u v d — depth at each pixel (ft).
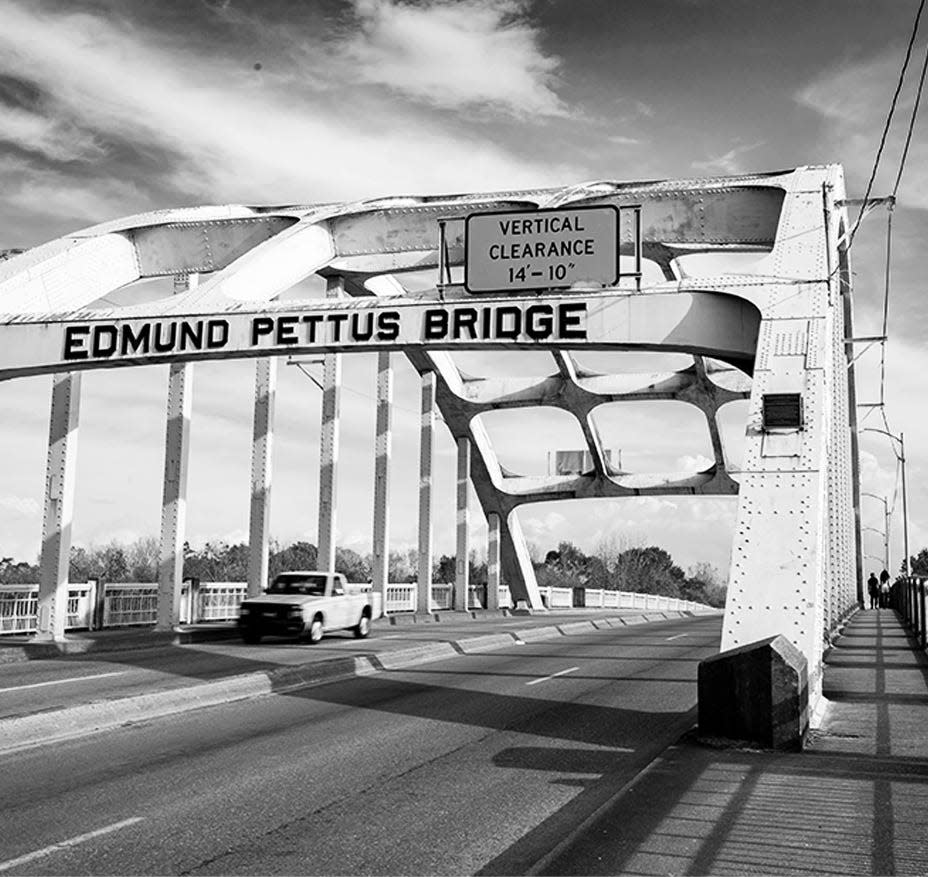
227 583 98.37
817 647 42.37
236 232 75.66
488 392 136.98
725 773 29.27
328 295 97.81
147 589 88.43
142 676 51.93
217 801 25.76
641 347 55.21
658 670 59.57
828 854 21.22
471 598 151.43
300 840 22.25
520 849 21.75
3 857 20.66
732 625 40.32
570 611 165.58
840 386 87.71
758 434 45.80
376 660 60.75
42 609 69.77
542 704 44.55
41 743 33.65
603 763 31.37
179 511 79.92
